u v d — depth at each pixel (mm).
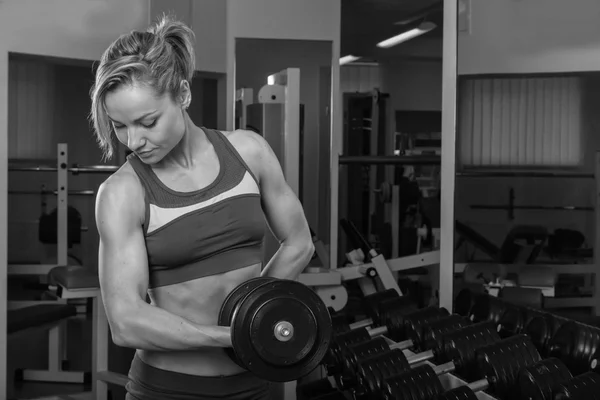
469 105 3271
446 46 3145
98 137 1198
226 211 1295
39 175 6203
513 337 2402
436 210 6141
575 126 2986
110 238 1220
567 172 3051
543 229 3148
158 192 1257
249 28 4160
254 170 1382
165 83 1145
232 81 4164
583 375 2014
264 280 1253
